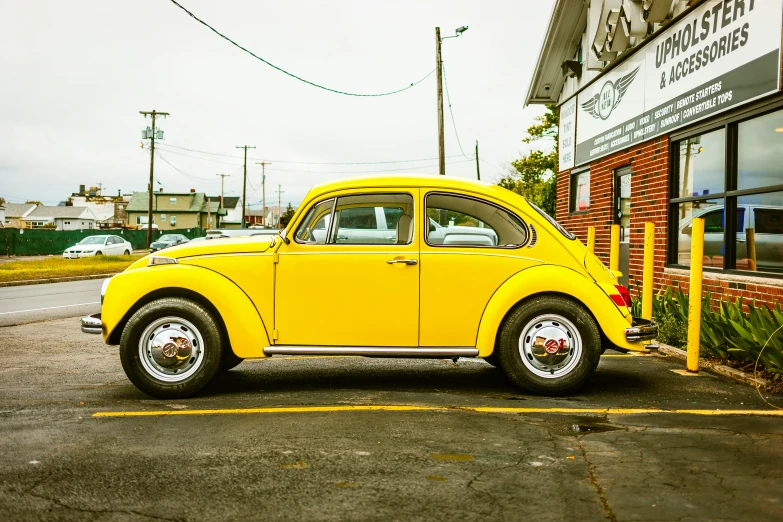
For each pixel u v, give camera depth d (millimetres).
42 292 19391
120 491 3738
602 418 5180
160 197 110375
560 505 3510
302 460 4223
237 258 5957
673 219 9891
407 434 4750
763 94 7395
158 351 5852
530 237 5965
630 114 11117
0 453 4398
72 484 3844
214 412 5406
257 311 5938
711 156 8836
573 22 13320
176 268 5918
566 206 14836
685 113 9188
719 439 4609
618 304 5848
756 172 7871
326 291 5922
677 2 9445
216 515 3422
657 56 10086
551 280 5820
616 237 9188
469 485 3793
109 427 4996
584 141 13398
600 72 12422
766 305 7098
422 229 5977
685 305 8250
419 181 6082
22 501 3602
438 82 28750
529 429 4863
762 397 5840
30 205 132125
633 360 7617
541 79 15203
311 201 6035
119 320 5941
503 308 5840
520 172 34688
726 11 8148
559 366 5867
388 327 5918
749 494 3643
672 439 4613
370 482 3852
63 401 5848
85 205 139375
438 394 6031
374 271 5910
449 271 5887
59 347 8945
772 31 7242
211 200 125625
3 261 39688
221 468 4090
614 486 3764
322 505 3535
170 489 3764
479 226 6051
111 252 43688
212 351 5887
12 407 5633
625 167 11711
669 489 3715
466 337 5910
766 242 7703
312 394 6059
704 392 6043
